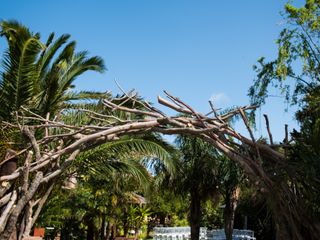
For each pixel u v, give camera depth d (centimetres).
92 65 1013
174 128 589
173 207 3247
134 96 655
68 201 1755
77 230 1970
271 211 588
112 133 570
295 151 560
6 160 532
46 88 898
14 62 826
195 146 1424
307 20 1002
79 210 1825
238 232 2053
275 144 595
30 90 852
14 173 522
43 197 711
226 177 1431
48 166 581
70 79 976
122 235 2806
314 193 523
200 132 585
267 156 587
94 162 881
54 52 982
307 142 547
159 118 593
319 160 505
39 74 941
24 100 845
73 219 1916
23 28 796
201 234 2255
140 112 609
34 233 780
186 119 608
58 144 629
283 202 542
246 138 592
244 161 578
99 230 2100
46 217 1123
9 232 483
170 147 929
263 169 571
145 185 993
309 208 532
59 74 909
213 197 1520
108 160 922
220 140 606
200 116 608
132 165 965
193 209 1495
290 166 546
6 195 520
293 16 1009
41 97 922
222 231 2161
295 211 538
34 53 828
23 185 513
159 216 3575
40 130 796
